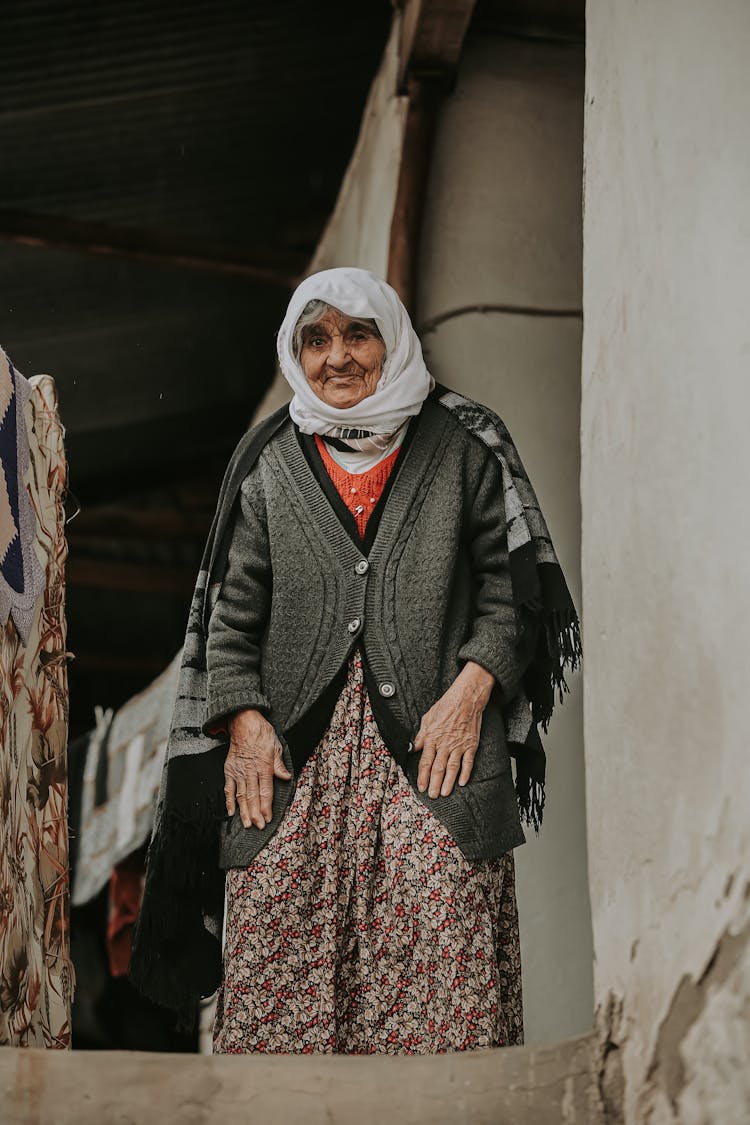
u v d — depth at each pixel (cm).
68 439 1055
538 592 294
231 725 297
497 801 286
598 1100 224
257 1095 233
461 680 291
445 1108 229
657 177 243
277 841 285
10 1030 292
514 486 304
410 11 550
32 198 828
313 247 866
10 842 304
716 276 219
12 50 693
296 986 279
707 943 206
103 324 931
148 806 615
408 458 304
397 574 296
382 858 283
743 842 199
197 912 306
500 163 537
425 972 277
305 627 296
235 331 966
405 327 307
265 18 695
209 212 855
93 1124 231
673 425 230
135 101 742
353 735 290
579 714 479
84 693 1321
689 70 234
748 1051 195
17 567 319
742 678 202
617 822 240
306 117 780
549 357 521
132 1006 754
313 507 302
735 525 207
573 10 548
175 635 1311
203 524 1168
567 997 457
